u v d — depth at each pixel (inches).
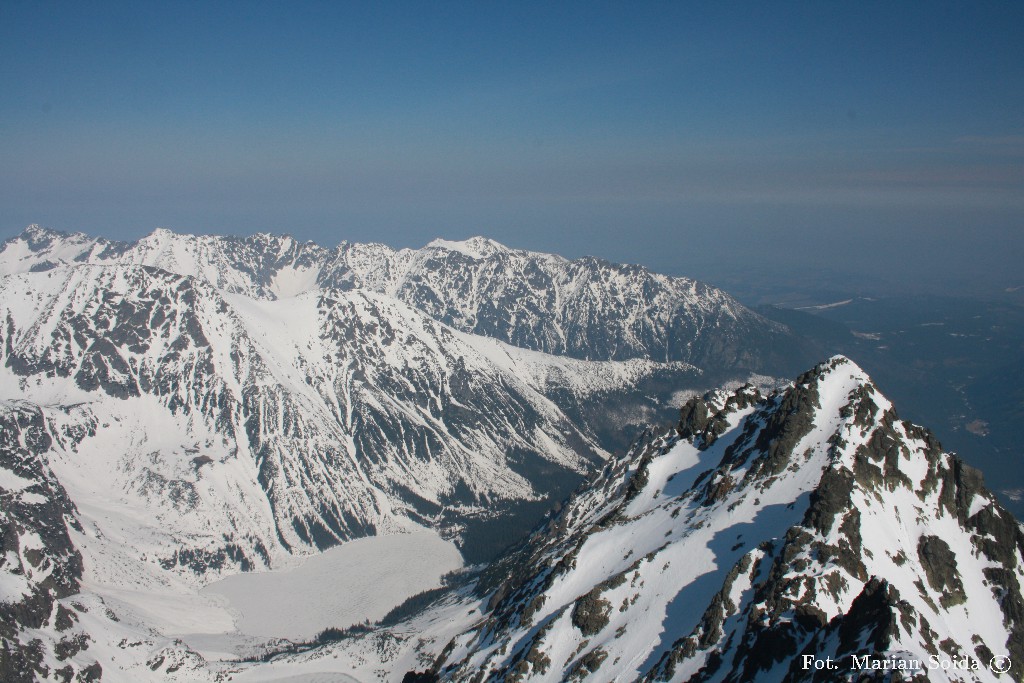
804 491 6053.2
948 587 5492.1
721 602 5152.6
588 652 5698.8
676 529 6712.6
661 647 5310.0
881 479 6067.9
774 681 4325.8
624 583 6161.4
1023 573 5846.5
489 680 6476.4
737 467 7204.7
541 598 7111.2
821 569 4950.8
